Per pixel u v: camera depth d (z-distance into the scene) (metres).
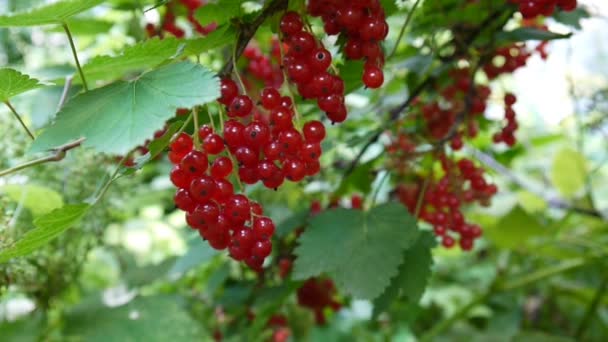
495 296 0.87
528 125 1.01
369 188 0.59
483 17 0.55
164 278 0.72
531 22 0.61
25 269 0.46
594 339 0.82
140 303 0.64
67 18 0.37
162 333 0.61
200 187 0.36
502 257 0.83
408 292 0.50
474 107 0.58
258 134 0.37
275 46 0.57
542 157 1.04
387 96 0.63
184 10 0.58
